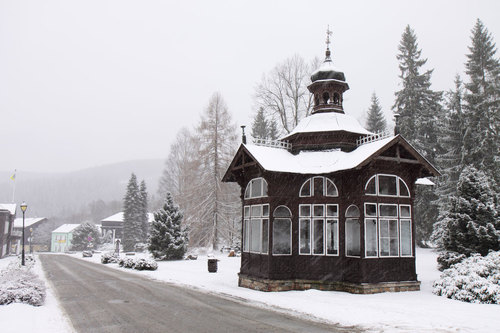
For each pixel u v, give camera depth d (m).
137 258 30.95
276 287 17.98
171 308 14.27
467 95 34.75
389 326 11.34
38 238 121.00
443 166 36.31
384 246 17.75
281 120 37.44
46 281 22.69
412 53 41.97
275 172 18.48
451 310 13.20
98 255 57.06
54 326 11.42
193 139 43.41
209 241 39.78
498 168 31.86
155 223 37.47
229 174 21.41
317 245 18.55
